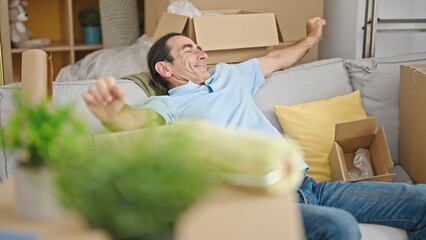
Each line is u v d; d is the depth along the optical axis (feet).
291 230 2.76
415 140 6.75
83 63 9.55
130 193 2.28
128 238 2.47
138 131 3.44
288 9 9.62
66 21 12.70
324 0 10.37
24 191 2.71
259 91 7.02
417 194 5.22
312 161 6.55
